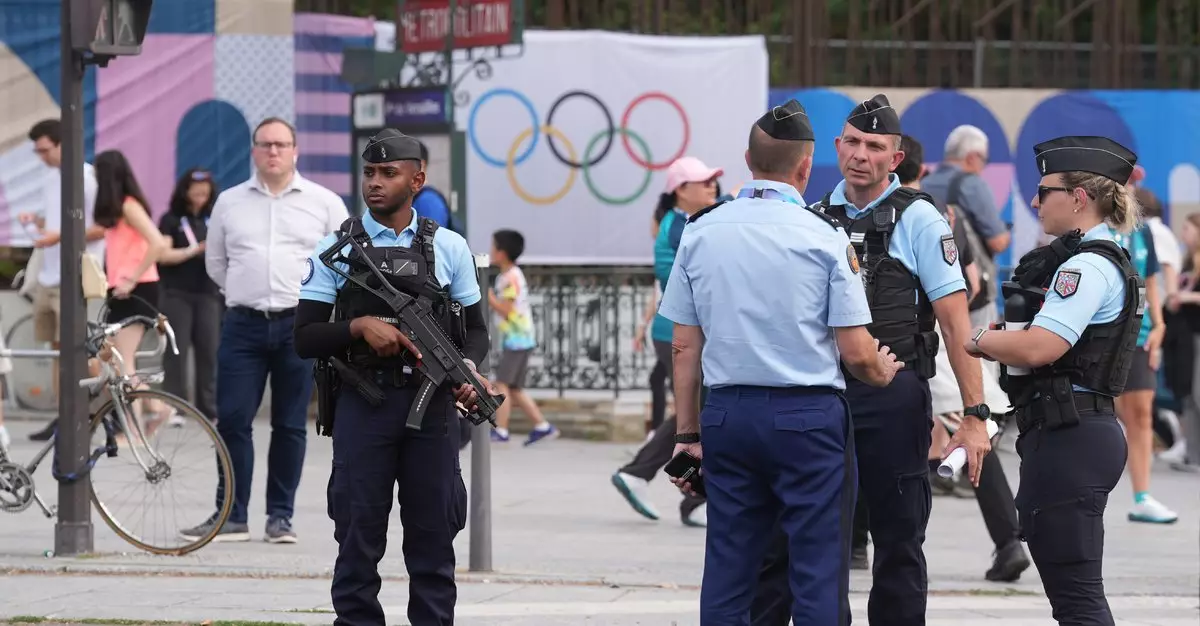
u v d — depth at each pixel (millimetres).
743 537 11430
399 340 12234
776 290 11141
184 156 33531
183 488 18641
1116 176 11531
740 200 11500
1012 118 36125
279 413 19641
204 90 33562
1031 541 11633
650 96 36531
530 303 34125
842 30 42812
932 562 19750
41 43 32938
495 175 36781
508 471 27766
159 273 29047
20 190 33000
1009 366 11719
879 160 12773
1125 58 37406
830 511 11203
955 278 12609
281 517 19734
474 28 33312
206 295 29266
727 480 11461
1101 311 11336
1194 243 29688
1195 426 28891
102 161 25766
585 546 20188
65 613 14875
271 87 33688
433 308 12461
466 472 27484
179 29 33406
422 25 33750
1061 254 11594
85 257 18219
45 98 33000
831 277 11156
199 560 18172
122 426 18656
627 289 33938
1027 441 11641
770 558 12609
